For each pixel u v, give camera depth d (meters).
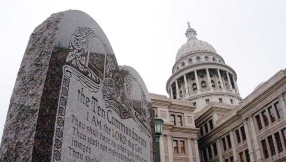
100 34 6.42
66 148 4.39
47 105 4.33
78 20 5.65
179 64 84.88
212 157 46.75
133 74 8.24
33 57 4.95
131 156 6.76
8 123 4.49
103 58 6.34
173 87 82.62
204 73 78.50
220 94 72.88
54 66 4.69
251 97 38.38
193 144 44.22
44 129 4.14
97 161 5.15
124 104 7.06
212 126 48.84
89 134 5.09
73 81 5.01
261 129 36.16
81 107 5.05
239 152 40.44
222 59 86.06
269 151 34.16
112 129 6.05
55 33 4.94
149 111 8.91
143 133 7.94
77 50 5.36
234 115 41.78
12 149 4.13
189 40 94.62
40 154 3.94
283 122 32.69
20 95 4.64
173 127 43.41
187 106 46.88
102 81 6.06
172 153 41.16
